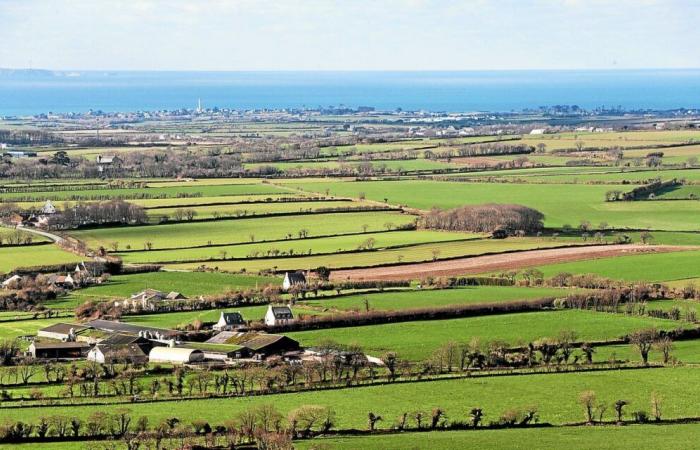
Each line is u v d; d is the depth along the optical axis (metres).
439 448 176.25
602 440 181.50
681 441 181.38
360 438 181.50
